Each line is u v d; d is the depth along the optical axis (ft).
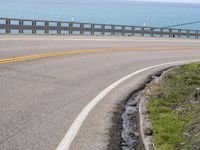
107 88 38.78
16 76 39.83
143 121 26.61
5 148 20.84
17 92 33.19
